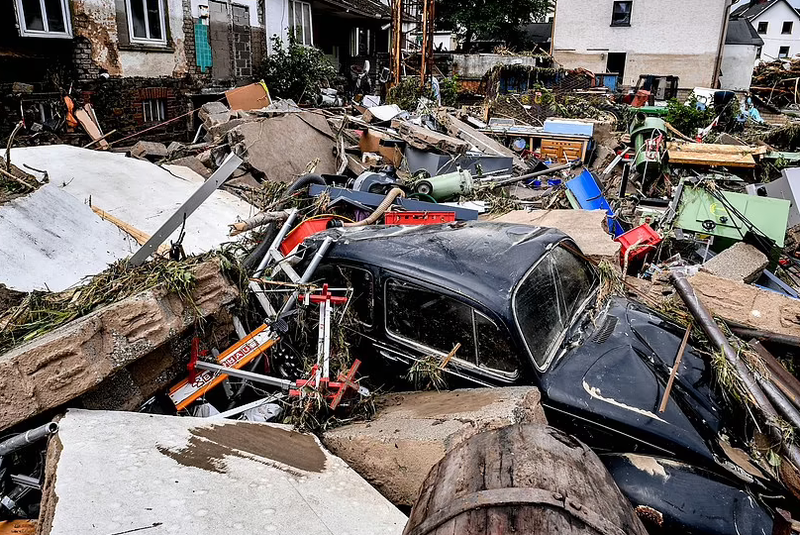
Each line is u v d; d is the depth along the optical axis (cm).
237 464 263
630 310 416
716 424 323
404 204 626
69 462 238
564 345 358
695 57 3036
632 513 182
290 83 1584
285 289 379
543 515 160
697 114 1873
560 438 209
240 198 672
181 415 332
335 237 429
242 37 1498
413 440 285
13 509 261
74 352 269
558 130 1416
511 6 3136
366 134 1072
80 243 396
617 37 3133
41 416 278
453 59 2677
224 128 956
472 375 348
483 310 338
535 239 407
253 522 224
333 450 310
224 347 371
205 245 503
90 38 1053
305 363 364
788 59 3828
